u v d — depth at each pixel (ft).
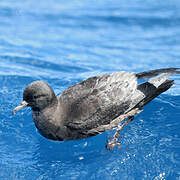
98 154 27.61
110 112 28.78
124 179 24.52
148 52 53.36
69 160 27.09
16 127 31.32
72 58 50.44
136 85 30.30
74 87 30.30
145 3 76.23
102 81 29.81
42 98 27.78
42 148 28.78
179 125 30.22
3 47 52.80
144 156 26.63
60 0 79.20
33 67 46.09
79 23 65.77
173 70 30.42
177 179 24.27
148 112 32.55
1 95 36.06
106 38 59.36
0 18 67.00
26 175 25.43
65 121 28.19
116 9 72.59
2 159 27.17
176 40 57.88
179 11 69.82
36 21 66.44
